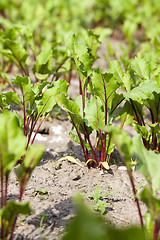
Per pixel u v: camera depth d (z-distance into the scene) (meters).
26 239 1.67
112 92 2.23
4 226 1.43
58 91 2.25
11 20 5.89
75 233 0.97
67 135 3.07
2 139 1.31
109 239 1.08
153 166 1.53
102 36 3.19
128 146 1.40
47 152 2.68
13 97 2.27
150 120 3.44
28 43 3.51
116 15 6.52
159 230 1.46
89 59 2.30
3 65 4.16
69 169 2.46
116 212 1.99
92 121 2.31
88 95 3.17
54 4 5.99
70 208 1.98
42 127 3.11
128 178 2.38
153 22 6.07
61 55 3.64
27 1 6.12
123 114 2.45
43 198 2.06
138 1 7.20
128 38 5.07
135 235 1.08
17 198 2.04
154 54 3.19
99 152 2.52
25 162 1.40
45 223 1.81
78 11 6.05
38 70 3.17
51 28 5.79
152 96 2.43
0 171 1.40
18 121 2.38
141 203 2.10
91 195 2.04
